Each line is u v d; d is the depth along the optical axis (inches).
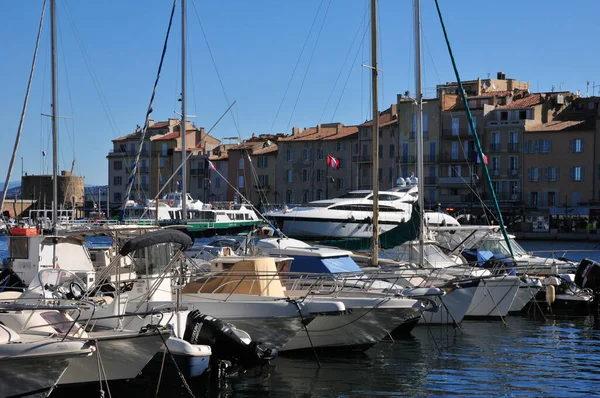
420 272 1111.0
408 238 1240.8
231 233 2982.3
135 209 2913.4
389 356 866.8
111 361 632.4
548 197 3602.4
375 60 1156.5
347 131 4101.9
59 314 629.9
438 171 3786.9
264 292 853.2
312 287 904.3
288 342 847.1
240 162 4338.1
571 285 1252.5
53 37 1145.4
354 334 856.3
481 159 1318.9
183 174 1396.4
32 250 796.0
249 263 863.7
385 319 853.2
